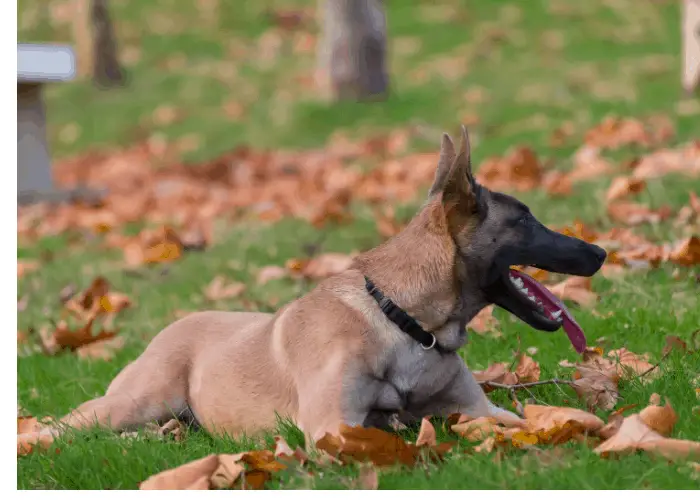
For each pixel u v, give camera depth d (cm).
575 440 599
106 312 1089
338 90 2494
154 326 1028
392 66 2778
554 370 780
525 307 652
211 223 1538
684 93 2097
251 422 675
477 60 2733
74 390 859
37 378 892
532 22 3006
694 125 1745
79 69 3017
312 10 3403
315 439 611
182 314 1059
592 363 762
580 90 2319
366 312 642
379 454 575
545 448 595
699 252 977
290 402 655
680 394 680
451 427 632
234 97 2733
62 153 2514
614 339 835
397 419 661
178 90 2853
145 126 2605
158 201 1756
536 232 650
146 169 2162
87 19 2950
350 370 625
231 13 3406
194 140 2403
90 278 1267
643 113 1952
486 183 1488
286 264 1208
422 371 646
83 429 693
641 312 873
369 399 634
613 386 704
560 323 657
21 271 1324
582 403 700
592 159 1488
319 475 570
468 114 2225
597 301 935
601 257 660
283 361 661
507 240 642
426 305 640
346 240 1321
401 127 2239
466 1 3238
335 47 2488
